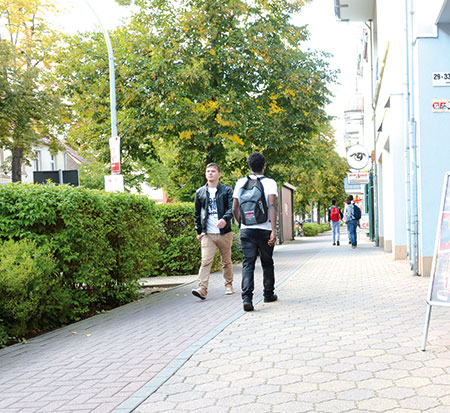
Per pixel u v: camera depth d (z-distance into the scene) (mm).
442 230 5027
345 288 9227
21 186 7426
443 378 3992
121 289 9000
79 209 7633
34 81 25250
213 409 3605
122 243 8938
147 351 5336
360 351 4855
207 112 20109
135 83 20203
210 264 8852
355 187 37156
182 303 8531
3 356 5629
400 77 14320
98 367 4867
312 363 4551
